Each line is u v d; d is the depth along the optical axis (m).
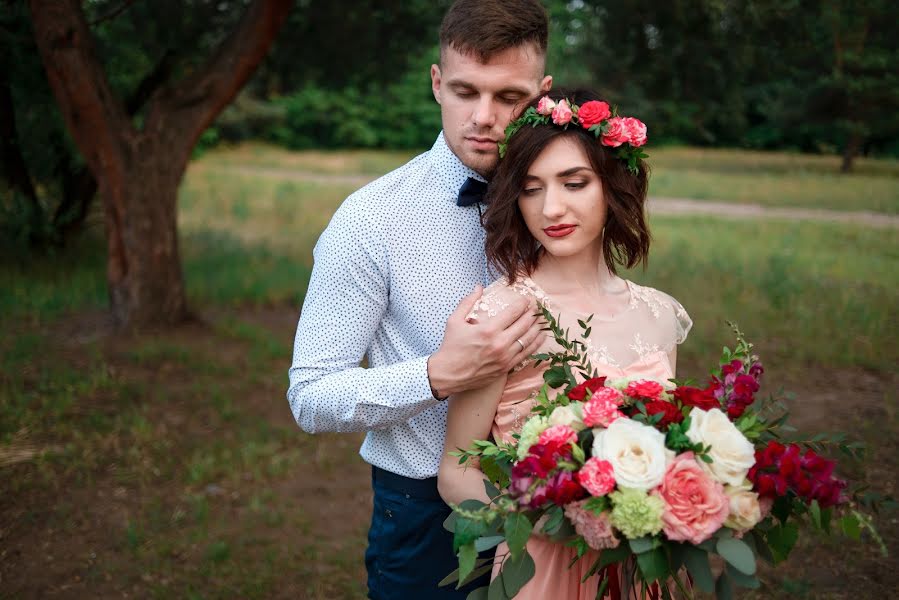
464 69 1.91
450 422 1.88
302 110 33.34
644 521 1.44
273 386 6.14
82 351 6.69
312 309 1.99
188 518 4.27
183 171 7.23
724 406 1.63
